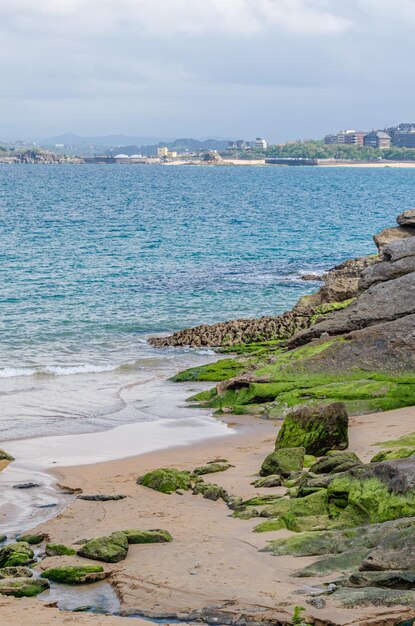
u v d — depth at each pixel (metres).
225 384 34.03
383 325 34.97
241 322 47.47
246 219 126.12
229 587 15.48
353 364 33.81
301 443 25.22
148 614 14.58
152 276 68.44
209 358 43.09
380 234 52.66
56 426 30.30
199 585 15.64
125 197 180.75
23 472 24.44
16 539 18.84
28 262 74.94
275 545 17.36
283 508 19.48
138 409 33.06
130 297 58.97
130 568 16.69
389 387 31.81
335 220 128.50
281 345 40.75
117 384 37.59
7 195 181.12
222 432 29.50
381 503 17.88
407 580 14.70
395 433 27.11
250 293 61.25
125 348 44.97
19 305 55.12
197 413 32.44
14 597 15.50
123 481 23.30
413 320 34.59
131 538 18.16
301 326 46.19
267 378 33.53
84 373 39.62
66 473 24.30
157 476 22.58
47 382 37.72
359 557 16.08
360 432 27.53
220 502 21.23
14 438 28.50
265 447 27.09
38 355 42.78
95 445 27.67
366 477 18.59
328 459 22.39
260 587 15.38
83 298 58.09
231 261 79.00
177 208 148.12
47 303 56.03
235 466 24.70
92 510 20.73
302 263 78.50
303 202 173.88
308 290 62.56
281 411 31.38
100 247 87.44
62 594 15.73
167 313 54.06
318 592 14.92
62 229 106.38
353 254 86.69
